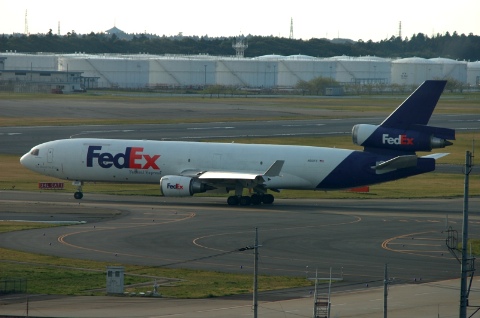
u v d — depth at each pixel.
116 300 188.25
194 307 182.38
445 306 186.88
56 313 174.00
